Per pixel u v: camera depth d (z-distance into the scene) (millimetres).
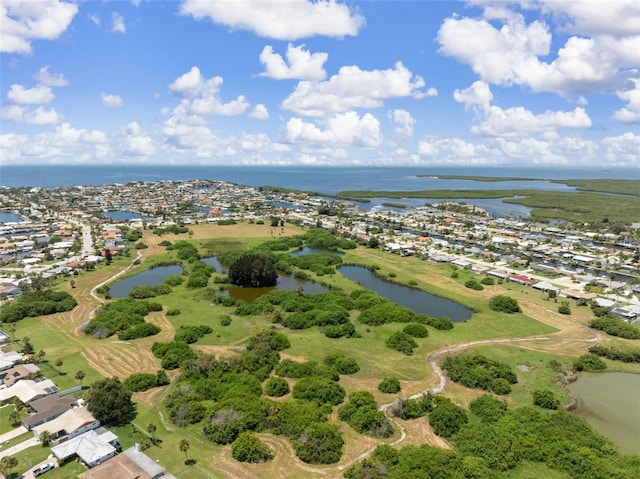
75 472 74875
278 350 125188
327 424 85500
